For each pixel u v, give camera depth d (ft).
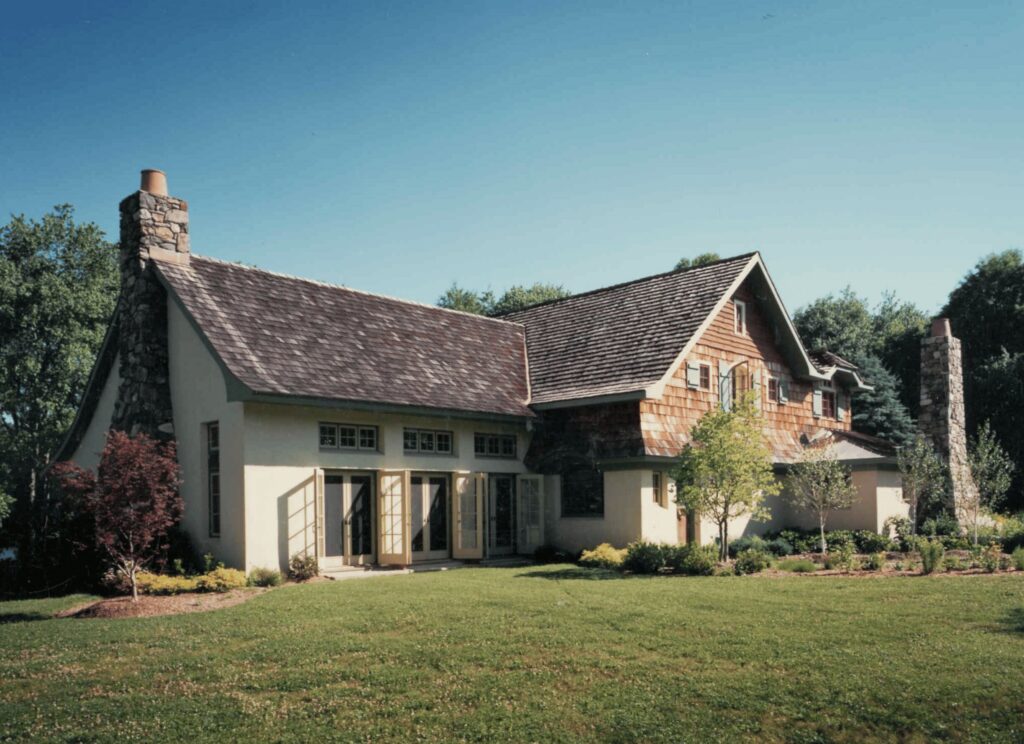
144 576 51.65
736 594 43.55
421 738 23.82
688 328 73.20
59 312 104.88
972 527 77.36
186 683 28.71
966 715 24.99
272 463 55.98
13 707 26.66
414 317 78.18
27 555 65.31
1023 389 122.31
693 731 24.22
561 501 73.15
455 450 68.59
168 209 63.10
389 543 62.18
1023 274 136.56
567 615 38.01
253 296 64.39
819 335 154.10
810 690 26.84
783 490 83.82
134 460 46.57
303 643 33.35
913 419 142.92
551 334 86.53
